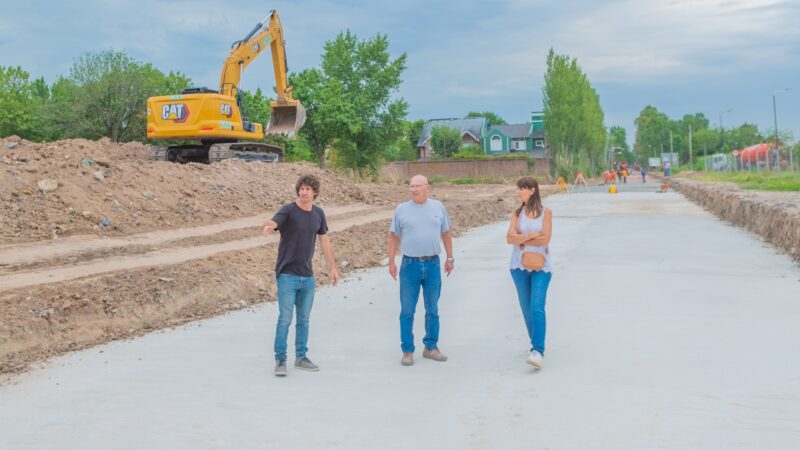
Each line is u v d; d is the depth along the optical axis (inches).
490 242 713.0
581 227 835.4
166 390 254.5
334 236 617.3
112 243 553.6
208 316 390.6
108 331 349.1
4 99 2273.6
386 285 477.1
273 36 1189.7
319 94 1867.6
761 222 726.5
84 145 876.0
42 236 541.6
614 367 269.7
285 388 254.8
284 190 959.6
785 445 192.7
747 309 368.8
